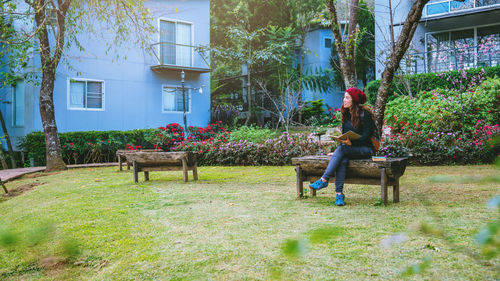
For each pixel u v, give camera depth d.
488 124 9.05
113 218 4.46
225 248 3.18
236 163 11.27
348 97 4.97
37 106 13.79
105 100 15.34
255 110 20.89
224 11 22.69
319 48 22.41
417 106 10.46
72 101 14.67
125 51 15.68
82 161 14.09
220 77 24.70
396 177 4.68
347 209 4.39
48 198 6.23
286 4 22.23
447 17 15.27
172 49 16.84
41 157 13.11
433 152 8.91
